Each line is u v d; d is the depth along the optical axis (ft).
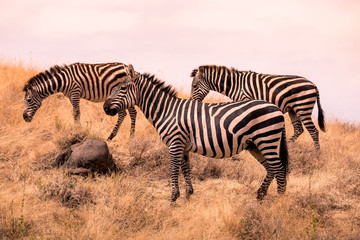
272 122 36.68
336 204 39.58
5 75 74.49
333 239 31.45
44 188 38.91
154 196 41.47
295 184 45.50
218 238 32.14
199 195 41.86
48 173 45.03
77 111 56.24
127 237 32.55
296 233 32.94
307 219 35.94
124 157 51.52
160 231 32.81
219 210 36.11
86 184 40.93
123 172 46.55
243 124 36.73
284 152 38.99
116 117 63.93
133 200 37.81
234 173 48.91
